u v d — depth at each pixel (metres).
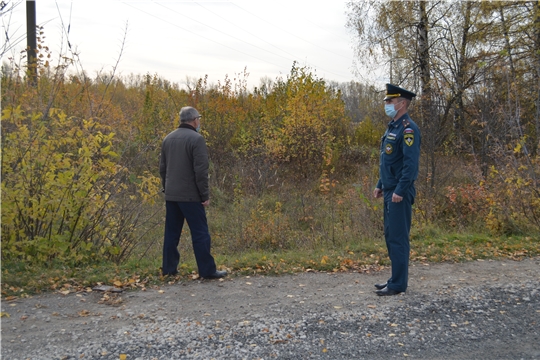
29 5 10.60
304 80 16.28
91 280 5.05
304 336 3.80
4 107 5.69
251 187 12.78
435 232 8.45
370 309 4.38
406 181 4.61
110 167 5.95
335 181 13.26
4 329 3.81
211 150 15.00
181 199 5.20
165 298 4.66
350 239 8.09
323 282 5.26
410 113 10.74
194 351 3.52
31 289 4.72
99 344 3.59
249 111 17.83
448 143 11.17
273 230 8.80
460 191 9.73
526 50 14.96
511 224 8.31
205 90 16.81
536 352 3.58
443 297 4.72
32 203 5.62
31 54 8.79
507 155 8.85
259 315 4.22
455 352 3.58
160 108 15.03
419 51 17.41
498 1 15.34
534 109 11.02
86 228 6.02
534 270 5.81
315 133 15.31
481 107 10.73
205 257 5.27
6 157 5.54
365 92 21.16
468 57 16.11
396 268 4.77
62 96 7.39
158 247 7.59
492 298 4.70
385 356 3.50
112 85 8.41
